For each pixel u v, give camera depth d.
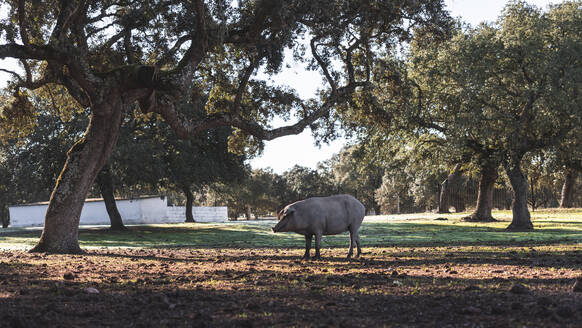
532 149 29.95
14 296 5.81
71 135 34.06
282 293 6.05
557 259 10.39
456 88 31.03
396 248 16.17
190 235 29.58
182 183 38.34
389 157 40.94
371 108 21.91
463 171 43.28
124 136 32.06
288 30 16.34
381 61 20.91
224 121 17.88
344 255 13.26
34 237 31.22
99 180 36.50
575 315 4.29
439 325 4.11
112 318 4.56
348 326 4.12
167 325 4.21
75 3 15.55
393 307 4.99
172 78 15.55
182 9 17.50
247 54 20.33
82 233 33.09
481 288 6.17
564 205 61.69
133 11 18.12
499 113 28.34
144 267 10.05
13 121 21.16
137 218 54.03
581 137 27.45
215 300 5.57
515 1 29.66
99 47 19.31
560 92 25.88
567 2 30.75
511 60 28.52
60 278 7.75
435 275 7.85
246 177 41.00
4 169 39.62
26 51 14.57
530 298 5.32
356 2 17.62
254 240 23.94
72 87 17.56
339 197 12.38
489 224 36.06
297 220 11.90
